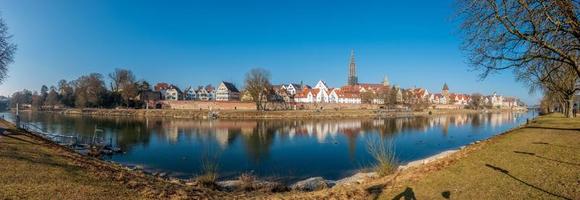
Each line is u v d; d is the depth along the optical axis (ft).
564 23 42.50
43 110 472.85
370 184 51.03
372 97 485.56
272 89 389.39
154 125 247.91
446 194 39.34
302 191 59.67
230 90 526.16
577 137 80.43
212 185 63.62
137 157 116.57
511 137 92.17
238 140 163.53
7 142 68.54
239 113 340.39
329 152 127.34
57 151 67.15
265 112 347.36
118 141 157.28
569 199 33.50
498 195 36.81
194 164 104.58
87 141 141.18
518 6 43.47
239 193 56.24
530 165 50.60
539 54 46.88
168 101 421.59
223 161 109.91
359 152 126.00
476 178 45.16
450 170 51.83
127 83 424.46
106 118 322.96
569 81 106.52
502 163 53.83
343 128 229.66
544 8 40.16
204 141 158.51
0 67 157.79
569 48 46.42
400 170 62.28
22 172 41.98
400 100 503.20
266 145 146.61
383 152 79.71
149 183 47.52
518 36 44.68
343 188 49.88
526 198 34.88
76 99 422.41
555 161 52.29
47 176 41.42
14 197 32.19
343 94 513.04
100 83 414.82
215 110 369.30
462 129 226.38
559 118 179.42
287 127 237.45
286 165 103.24
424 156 120.67
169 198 39.75
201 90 586.86
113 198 35.81
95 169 51.52
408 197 40.01
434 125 259.60
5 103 615.57
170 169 97.66
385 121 301.22
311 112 360.07
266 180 80.79
